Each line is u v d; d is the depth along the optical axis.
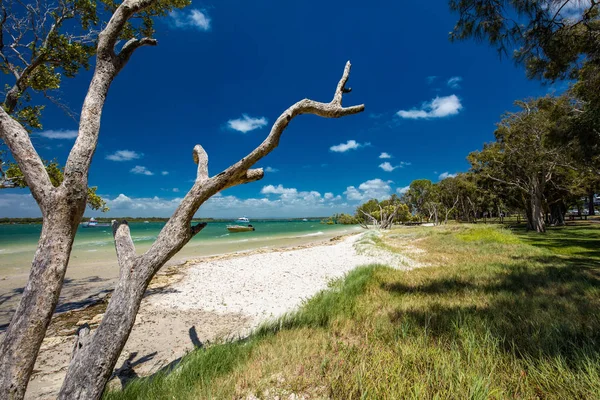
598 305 4.89
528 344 3.41
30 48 5.23
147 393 2.92
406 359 3.20
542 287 6.40
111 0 5.36
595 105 8.84
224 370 3.32
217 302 7.62
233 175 2.67
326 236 36.78
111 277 11.10
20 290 9.04
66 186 2.06
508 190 32.59
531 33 5.38
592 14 5.11
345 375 2.95
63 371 4.21
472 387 2.50
